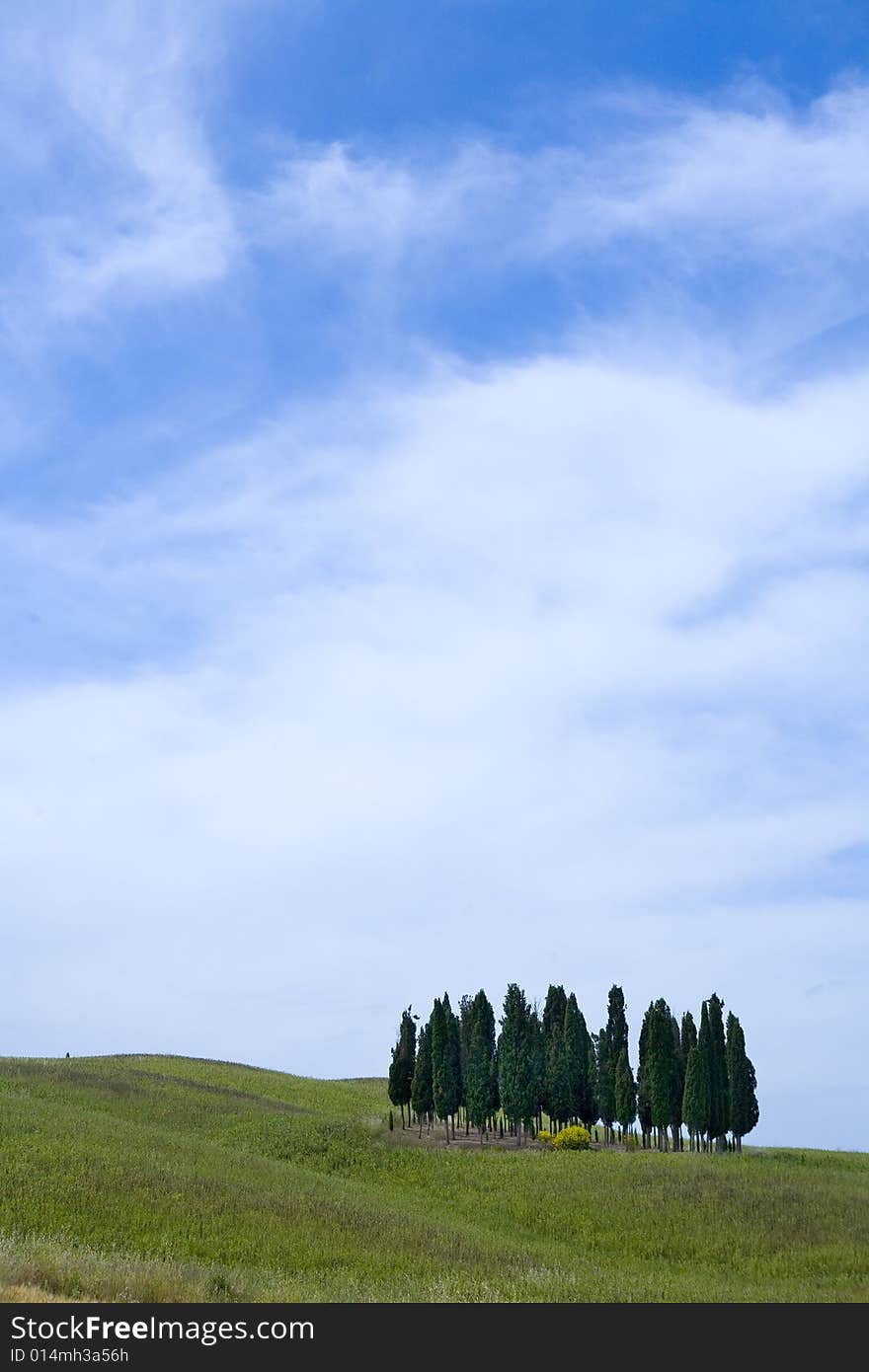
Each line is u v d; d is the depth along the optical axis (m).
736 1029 81.12
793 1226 49.25
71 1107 70.00
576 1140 74.88
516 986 80.69
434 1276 36.62
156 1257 35.62
